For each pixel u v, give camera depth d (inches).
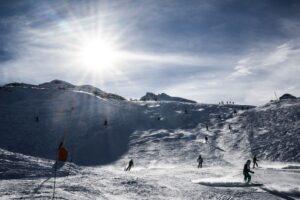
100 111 3501.5
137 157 2418.8
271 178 1237.7
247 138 2785.4
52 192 674.2
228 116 3528.5
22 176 868.6
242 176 1264.8
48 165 1056.8
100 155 2539.4
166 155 2439.7
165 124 3341.5
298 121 2997.0
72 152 2588.6
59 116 3294.8
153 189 914.7
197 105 4045.3
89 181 896.9
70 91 4148.6
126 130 3095.5
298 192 1019.3
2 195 608.4
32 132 2908.5
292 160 2273.6
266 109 3543.3
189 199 855.1
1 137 2778.1
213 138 2888.8
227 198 916.0
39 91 4109.3
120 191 830.5
